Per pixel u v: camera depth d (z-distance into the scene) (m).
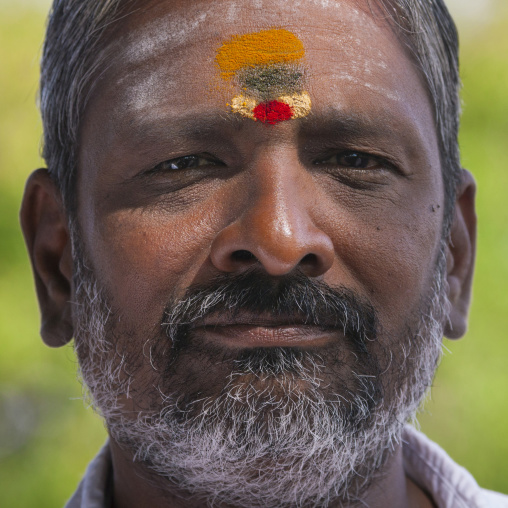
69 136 2.76
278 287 2.36
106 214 2.54
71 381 5.64
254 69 2.40
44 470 5.46
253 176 2.39
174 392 2.44
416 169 2.56
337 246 2.43
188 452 2.50
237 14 2.45
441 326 2.80
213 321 2.39
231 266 2.38
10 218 5.82
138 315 2.48
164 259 2.44
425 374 2.71
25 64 6.04
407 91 2.56
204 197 2.45
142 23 2.52
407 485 3.03
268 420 2.38
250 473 2.51
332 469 2.53
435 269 2.68
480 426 5.44
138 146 2.46
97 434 5.60
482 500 2.92
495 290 5.62
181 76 2.43
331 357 2.42
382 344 2.49
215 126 2.39
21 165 5.89
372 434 2.54
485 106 6.13
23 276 5.74
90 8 2.67
